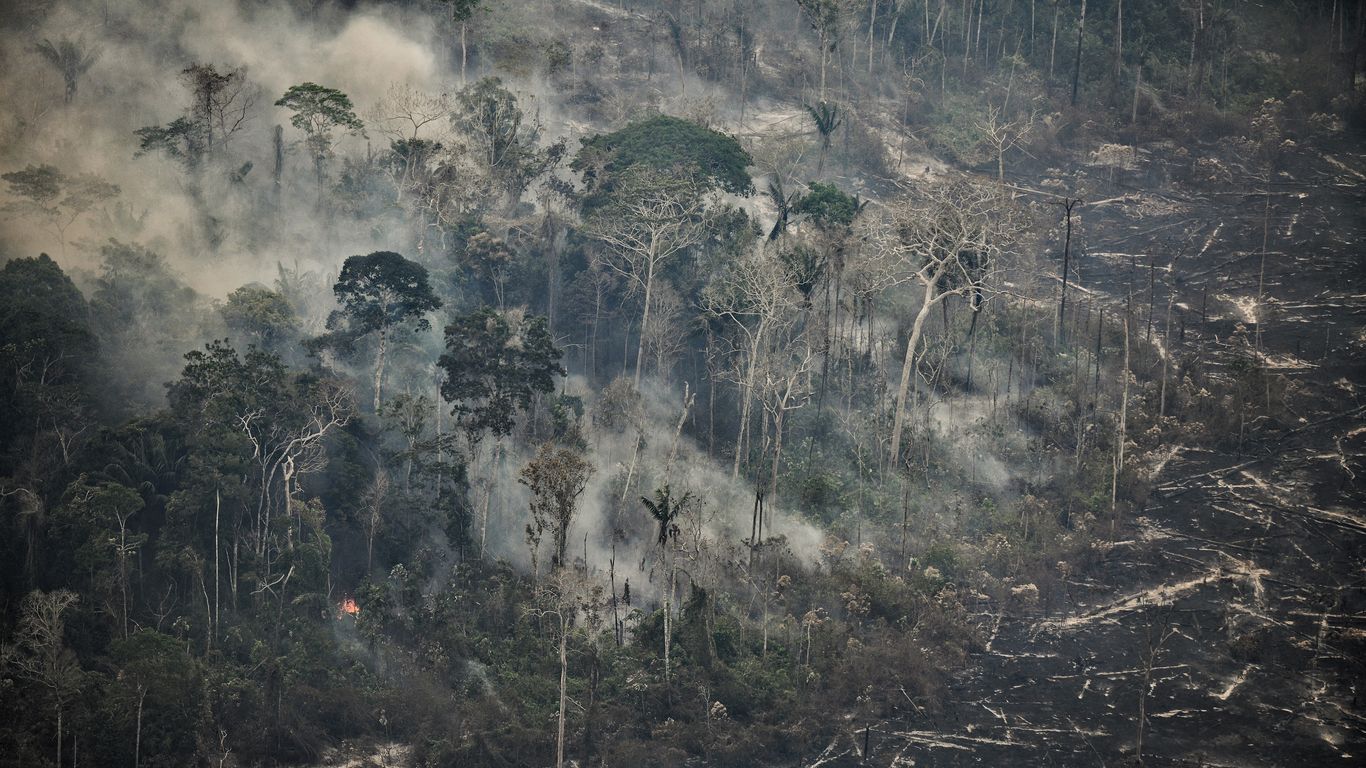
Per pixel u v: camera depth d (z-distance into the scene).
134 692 91.25
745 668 102.19
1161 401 132.75
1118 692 102.12
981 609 111.06
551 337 130.25
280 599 103.00
